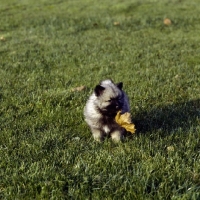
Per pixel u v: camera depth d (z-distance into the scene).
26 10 9.58
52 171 2.51
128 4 9.25
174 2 9.62
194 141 2.78
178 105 3.34
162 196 2.31
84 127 3.03
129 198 2.32
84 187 2.40
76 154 2.69
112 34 6.26
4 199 2.35
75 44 5.52
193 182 2.43
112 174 2.49
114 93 2.78
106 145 2.78
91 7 9.40
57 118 3.16
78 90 3.62
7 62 4.59
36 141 2.82
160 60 4.52
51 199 2.34
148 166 2.51
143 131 2.96
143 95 3.49
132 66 4.30
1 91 3.67
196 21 7.12
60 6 9.94
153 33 6.25
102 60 4.55
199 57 4.61
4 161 2.62
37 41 5.86
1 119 3.15
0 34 6.72
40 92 3.60
